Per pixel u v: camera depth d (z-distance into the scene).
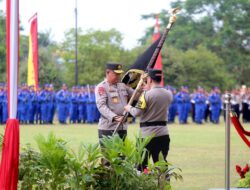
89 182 14.47
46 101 68.56
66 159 14.37
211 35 120.69
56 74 99.00
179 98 73.56
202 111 73.25
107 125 20.06
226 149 15.02
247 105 76.69
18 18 14.77
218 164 30.86
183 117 73.69
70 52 105.69
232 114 19.38
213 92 74.94
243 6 118.81
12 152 14.33
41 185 14.52
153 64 18.83
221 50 119.31
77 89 71.56
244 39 119.00
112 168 14.52
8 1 14.72
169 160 32.28
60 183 14.43
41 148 14.43
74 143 38.66
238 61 117.94
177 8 18.38
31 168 14.50
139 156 14.70
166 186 15.20
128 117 20.33
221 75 109.56
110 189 14.52
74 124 68.00
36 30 63.91
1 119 67.50
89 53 104.94
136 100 20.56
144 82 20.08
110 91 20.22
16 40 14.73
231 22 119.00
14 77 14.69
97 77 103.00
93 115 70.88
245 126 68.12
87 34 106.38
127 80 20.59
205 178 26.22
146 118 20.31
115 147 14.59
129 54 107.00
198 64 107.44
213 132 54.53
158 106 20.22
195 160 32.38
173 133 52.88
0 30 94.75
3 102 67.19
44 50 110.00
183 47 121.56
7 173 14.27
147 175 14.91
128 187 14.49
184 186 24.11
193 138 46.75
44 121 68.88
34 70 66.56
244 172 19.77
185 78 106.81
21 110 67.81
